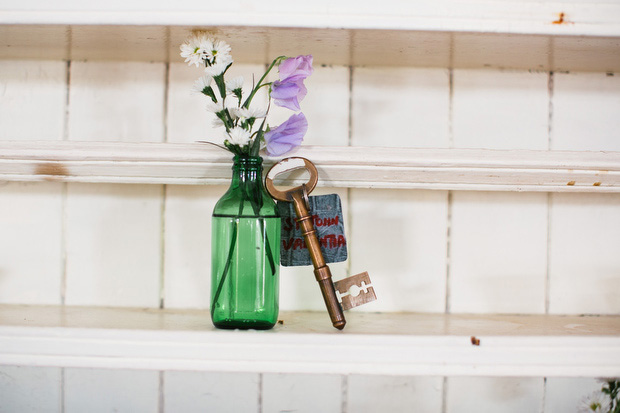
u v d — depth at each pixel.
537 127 0.93
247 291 0.80
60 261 0.93
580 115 0.94
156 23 0.81
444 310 0.93
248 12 0.80
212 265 0.82
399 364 0.78
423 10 0.81
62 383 0.94
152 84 0.93
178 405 0.94
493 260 0.93
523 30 0.81
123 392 0.94
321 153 0.83
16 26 0.82
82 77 0.93
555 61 0.90
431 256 0.93
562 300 0.93
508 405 0.94
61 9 0.81
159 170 0.86
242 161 0.81
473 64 0.92
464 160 0.83
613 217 0.94
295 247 0.83
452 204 0.93
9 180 0.89
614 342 0.79
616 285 0.93
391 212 0.93
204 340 0.78
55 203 0.93
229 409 0.94
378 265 0.92
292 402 0.94
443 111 0.93
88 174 0.87
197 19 0.80
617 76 0.94
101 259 0.93
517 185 0.88
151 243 0.93
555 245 0.93
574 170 0.84
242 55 0.90
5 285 0.92
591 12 0.81
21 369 0.94
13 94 0.93
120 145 0.84
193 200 0.93
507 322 0.87
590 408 0.87
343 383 0.94
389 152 0.83
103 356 0.78
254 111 0.79
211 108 0.79
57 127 0.93
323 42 0.85
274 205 0.82
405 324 0.85
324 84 0.93
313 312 0.92
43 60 0.93
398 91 0.93
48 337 0.78
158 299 0.93
